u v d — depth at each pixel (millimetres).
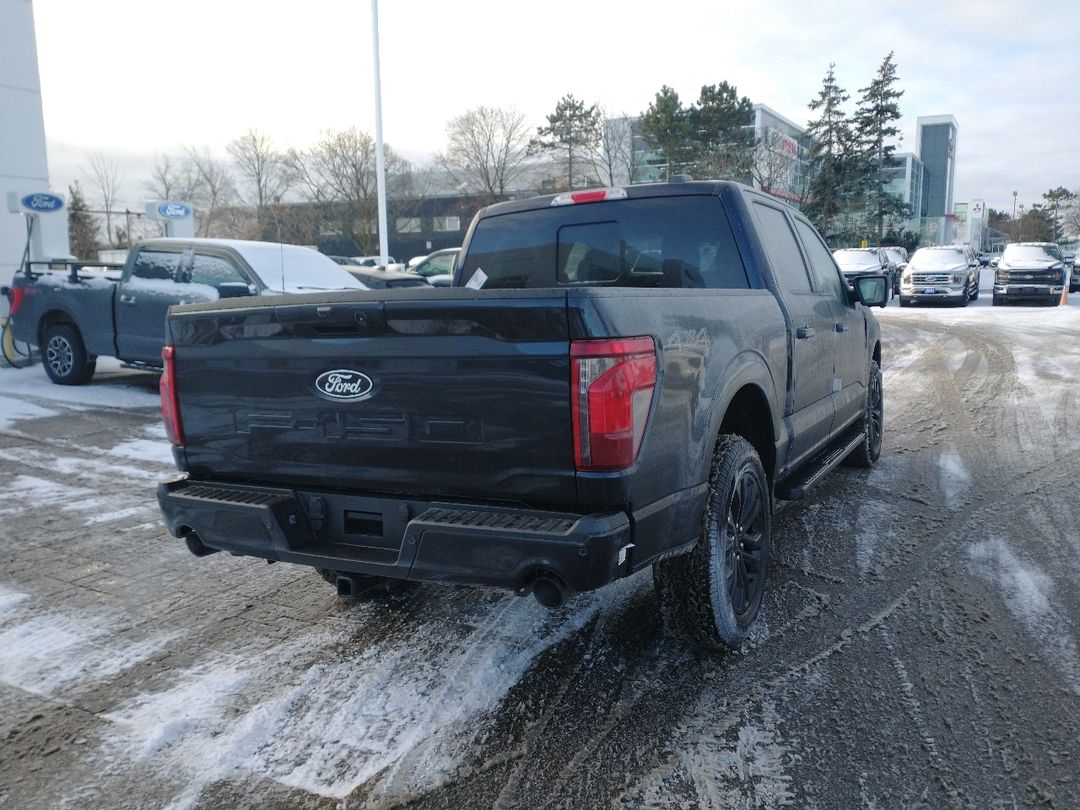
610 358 2588
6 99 13641
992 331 16984
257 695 3279
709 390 3145
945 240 110688
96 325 9906
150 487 6234
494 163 60250
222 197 62469
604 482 2623
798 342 4242
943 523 5199
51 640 3791
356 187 56594
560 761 2809
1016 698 3146
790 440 4152
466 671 3438
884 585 4246
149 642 3770
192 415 3424
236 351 3230
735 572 3498
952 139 142000
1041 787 2625
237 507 3209
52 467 6754
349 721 3078
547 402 2643
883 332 17250
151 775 2789
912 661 3447
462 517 2818
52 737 3021
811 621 3844
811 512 5457
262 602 4211
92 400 9633
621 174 55688
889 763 2762
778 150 50844
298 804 2621
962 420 8383
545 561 2635
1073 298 28344
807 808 2549
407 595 4270
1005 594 4105
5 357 11961
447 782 2709
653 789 2654
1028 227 115125
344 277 10109
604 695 3225
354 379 2965
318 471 3127
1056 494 5766
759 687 3264
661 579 3287
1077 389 9953
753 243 4117
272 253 9625
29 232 11258
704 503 3162
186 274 9344
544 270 4617
